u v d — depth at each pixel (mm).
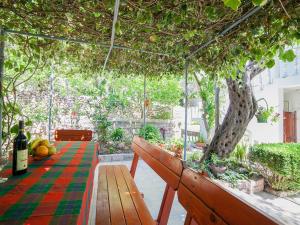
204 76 5172
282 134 6887
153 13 2068
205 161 4469
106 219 1529
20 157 1483
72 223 851
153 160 2115
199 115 10133
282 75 6984
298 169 3480
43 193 1158
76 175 1488
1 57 2537
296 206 3162
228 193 898
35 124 5613
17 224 834
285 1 1640
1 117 2564
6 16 2396
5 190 1193
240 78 3965
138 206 1753
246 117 4406
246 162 4418
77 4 2031
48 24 2480
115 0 1704
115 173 2646
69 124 6008
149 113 7332
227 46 2467
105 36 2619
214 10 1848
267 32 2008
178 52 2883
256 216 721
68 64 4477
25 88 5469
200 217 1047
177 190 1411
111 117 6531
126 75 4848
